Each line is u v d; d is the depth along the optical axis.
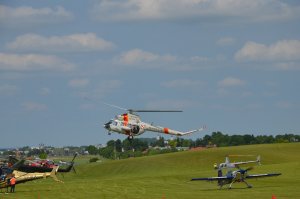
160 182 107.06
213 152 197.25
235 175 91.31
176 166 184.38
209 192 85.62
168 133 100.75
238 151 196.12
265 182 100.31
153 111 97.88
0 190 96.69
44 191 93.44
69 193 88.25
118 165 195.12
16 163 100.12
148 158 198.12
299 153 193.88
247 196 77.75
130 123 97.12
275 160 184.12
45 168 101.94
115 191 89.69
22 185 111.38
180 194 82.94
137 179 114.25
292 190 85.06
